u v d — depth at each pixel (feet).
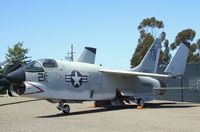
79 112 68.39
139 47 195.00
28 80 60.85
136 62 193.88
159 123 47.39
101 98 77.15
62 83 66.08
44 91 62.59
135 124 46.55
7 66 74.18
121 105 84.02
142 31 198.08
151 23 196.34
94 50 89.66
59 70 65.82
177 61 88.84
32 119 55.98
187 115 58.85
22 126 46.21
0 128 44.55
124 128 42.73
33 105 92.32
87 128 43.09
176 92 110.01
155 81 91.61
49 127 44.50
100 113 64.90
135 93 84.99
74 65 70.18
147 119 52.80
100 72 76.38
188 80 105.70
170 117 55.57
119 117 56.54
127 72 77.92
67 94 67.15
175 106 82.94
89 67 73.92
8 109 79.41
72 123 48.55
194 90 102.78
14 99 127.13
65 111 65.82
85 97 72.02
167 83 113.29
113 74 79.46
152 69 93.91
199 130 40.37
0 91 74.43
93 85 73.92
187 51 91.45
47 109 77.92
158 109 73.05
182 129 41.24
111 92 79.20
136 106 83.25
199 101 100.68
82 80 70.79
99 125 45.96
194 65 103.65
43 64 63.57
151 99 88.99
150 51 93.15
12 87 62.54
